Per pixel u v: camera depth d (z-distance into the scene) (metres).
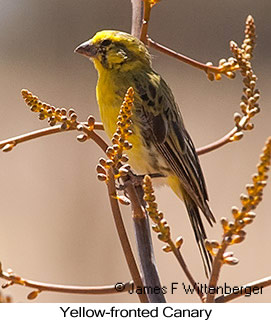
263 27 23.39
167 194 16.66
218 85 21.59
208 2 23.98
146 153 7.70
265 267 13.88
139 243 5.04
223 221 3.79
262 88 21.11
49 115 4.78
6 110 19.66
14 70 21.77
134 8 6.26
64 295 11.99
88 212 15.27
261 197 3.71
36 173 16.94
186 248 14.53
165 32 23.94
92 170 16.81
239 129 5.59
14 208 15.65
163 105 7.71
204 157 17.80
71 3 23.09
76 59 22.28
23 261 13.87
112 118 7.62
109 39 7.71
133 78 7.67
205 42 23.77
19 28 22.89
